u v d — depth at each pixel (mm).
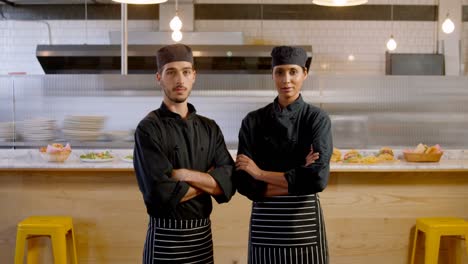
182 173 2307
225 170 2406
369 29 7707
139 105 4281
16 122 4172
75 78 4262
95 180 3627
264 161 2559
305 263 2482
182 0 7504
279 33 7695
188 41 7168
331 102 4344
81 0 7430
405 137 4379
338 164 3658
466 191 3711
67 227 3449
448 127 4379
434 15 7707
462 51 7754
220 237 3629
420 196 3688
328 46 7707
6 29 7684
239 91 4328
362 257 3666
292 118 2518
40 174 3633
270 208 2502
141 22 7664
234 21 7684
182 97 2348
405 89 4363
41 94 4246
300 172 2400
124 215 3629
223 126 4348
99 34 7684
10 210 3643
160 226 2320
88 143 4199
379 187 3658
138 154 2328
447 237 3678
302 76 2535
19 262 3344
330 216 3645
